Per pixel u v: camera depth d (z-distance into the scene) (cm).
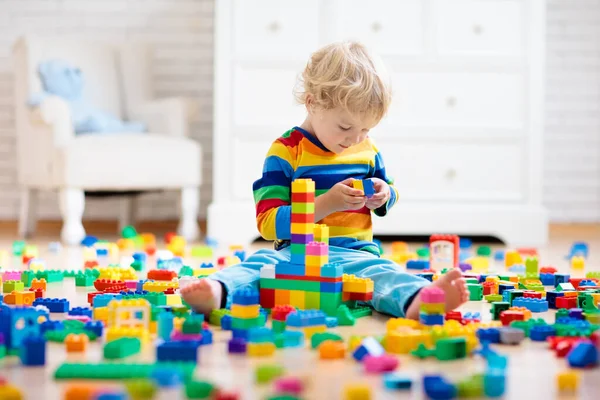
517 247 363
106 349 120
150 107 405
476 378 105
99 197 408
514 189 376
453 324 138
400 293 152
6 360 120
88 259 279
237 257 264
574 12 471
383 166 193
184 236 383
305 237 156
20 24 462
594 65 474
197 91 469
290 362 119
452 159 374
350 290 157
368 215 183
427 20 371
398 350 126
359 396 97
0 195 468
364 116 170
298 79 188
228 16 369
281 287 157
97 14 464
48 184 366
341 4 370
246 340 128
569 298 172
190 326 132
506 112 375
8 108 464
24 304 163
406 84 372
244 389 105
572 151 479
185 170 381
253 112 372
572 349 121
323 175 178
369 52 177
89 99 404
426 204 373
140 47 419
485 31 373
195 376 110
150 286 182
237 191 373
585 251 306
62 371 109
